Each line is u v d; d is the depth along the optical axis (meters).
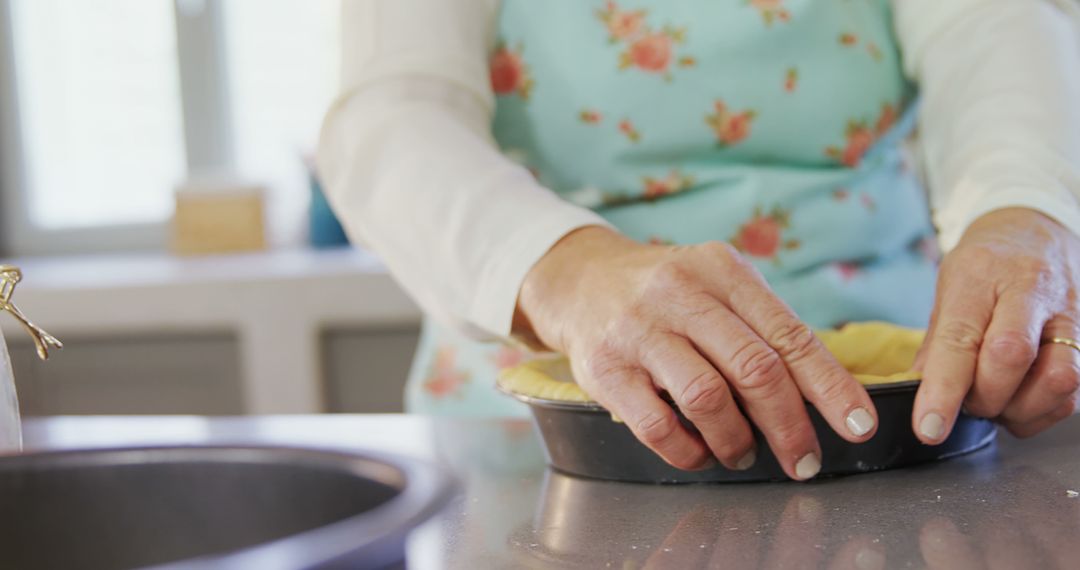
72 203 2.59
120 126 2.57
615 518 0.48
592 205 0.85
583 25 0.84
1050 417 0.57
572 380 0.66
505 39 0.86
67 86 2.56
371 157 0.73
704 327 0.52
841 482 0.53
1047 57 0.77
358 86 0.78
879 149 0.88
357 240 0.77
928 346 0.57
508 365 0.91
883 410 0.53
